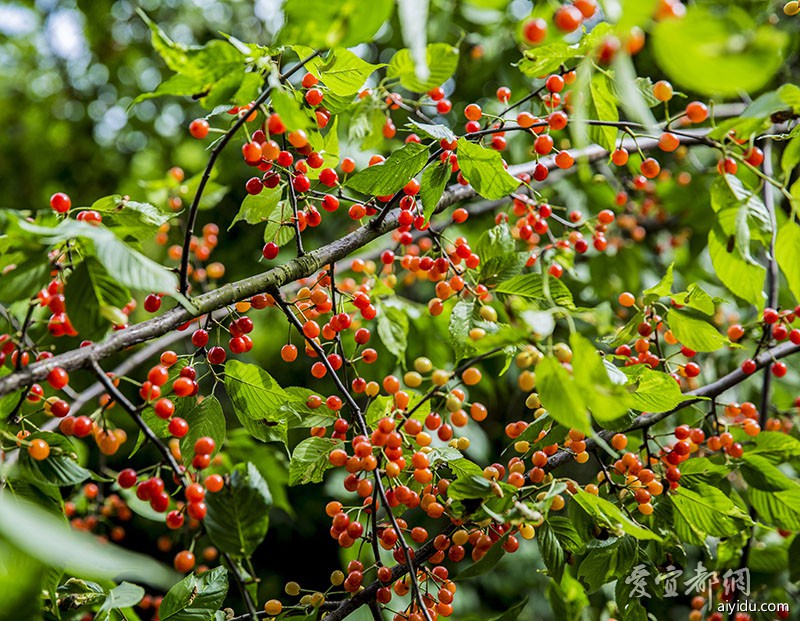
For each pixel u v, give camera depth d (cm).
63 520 98
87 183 244
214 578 107
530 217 116
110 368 176
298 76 133
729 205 102
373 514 104
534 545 180
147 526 185
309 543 211
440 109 117
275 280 103
